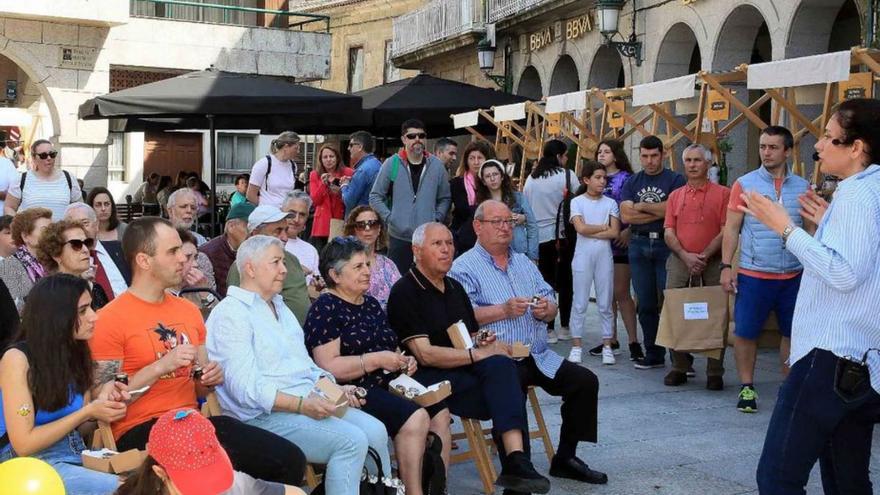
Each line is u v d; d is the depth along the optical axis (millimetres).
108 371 4754
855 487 4598
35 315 4352
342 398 5043
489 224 6594
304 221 7867
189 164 29125
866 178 4328
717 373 8742
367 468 5168
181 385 4953
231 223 7434
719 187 8914
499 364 5832
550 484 5836
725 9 15523
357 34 31828
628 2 18375
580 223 9797
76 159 23578
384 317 5848
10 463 2787
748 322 7926
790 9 14070
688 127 12773
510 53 23641
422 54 27375
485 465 6004
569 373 6285
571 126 15383
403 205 9711
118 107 12547
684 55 17516
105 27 23672
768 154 7879
